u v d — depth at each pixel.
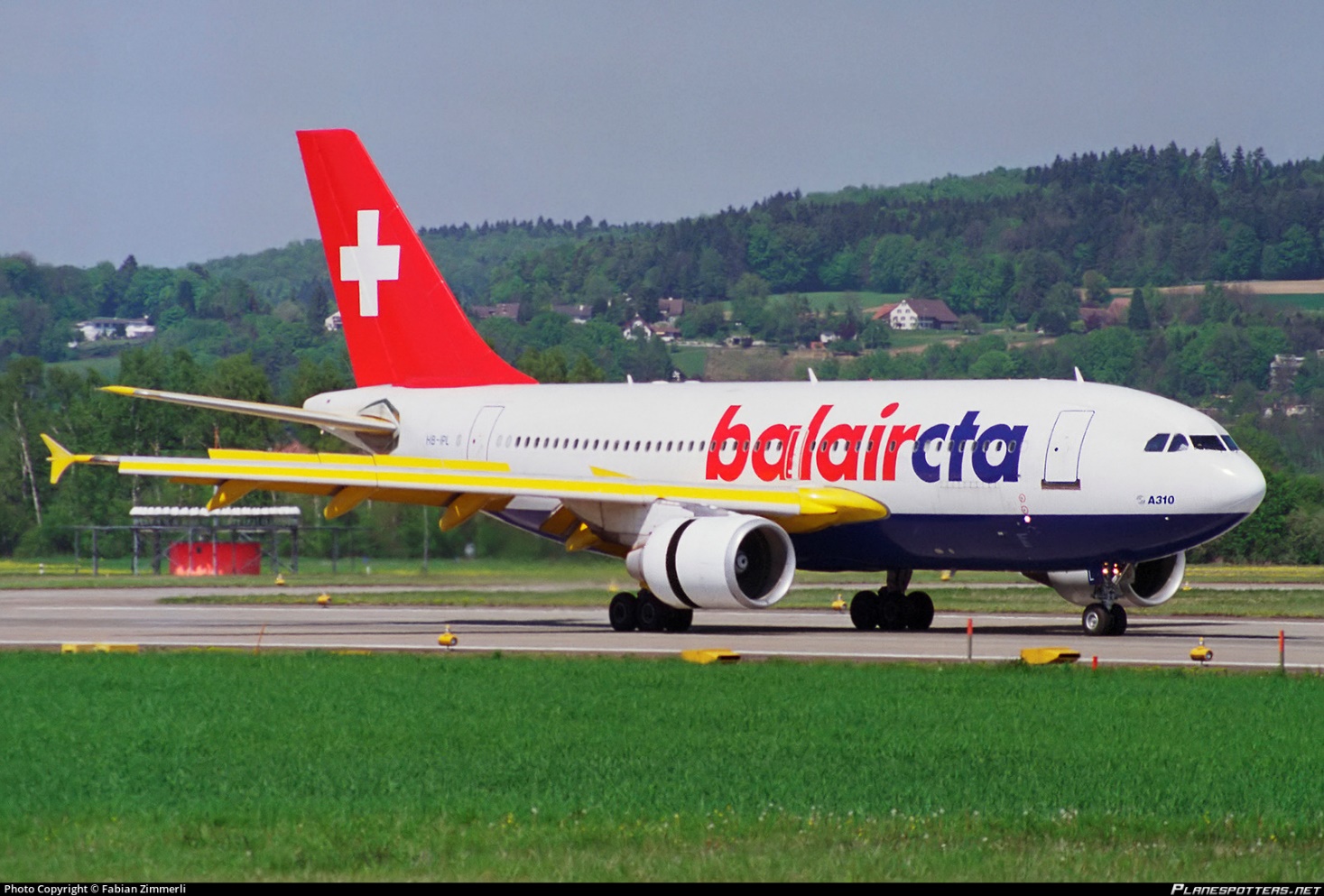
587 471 149.75
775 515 131.75
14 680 96.44
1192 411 124.69
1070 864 51.09
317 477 132.25
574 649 115.38
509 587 177.25
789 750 71.19
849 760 68.88
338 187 168.75
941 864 50.94
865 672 98.00
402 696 88.00
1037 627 140.88
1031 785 63.44
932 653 111.88
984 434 127.25
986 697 86.31
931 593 193.00
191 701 86.62
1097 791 62.31
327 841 54.06
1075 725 77.38
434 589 191.50
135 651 116.00
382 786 63.69
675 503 132.00
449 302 166.12
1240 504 118.94
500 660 105.00
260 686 92.50
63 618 155.38
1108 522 122.62
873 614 140.00
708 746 72.12
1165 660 106.56
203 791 63.25
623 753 70.44
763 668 100.62
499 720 79.44
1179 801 60.47
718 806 59.75
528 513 150.38
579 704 84.56
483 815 58.16
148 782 65.00
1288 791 62.22
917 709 82.12
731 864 50.84
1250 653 111.69
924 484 129.12
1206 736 74.25
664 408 148.00
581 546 140.62
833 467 134.00
